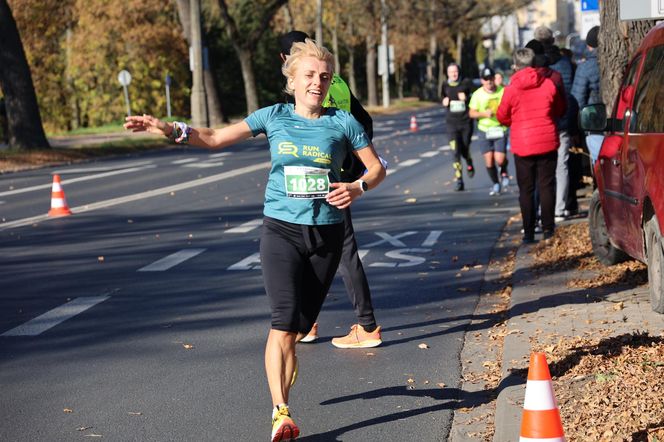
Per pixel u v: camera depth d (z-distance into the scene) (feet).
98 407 24.67
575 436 19.42
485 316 33.58
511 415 21.50
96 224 60.03
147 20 230.89
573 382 22.91
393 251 47.16
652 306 30.66
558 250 42.86
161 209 66.80
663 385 21.65
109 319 34.37
